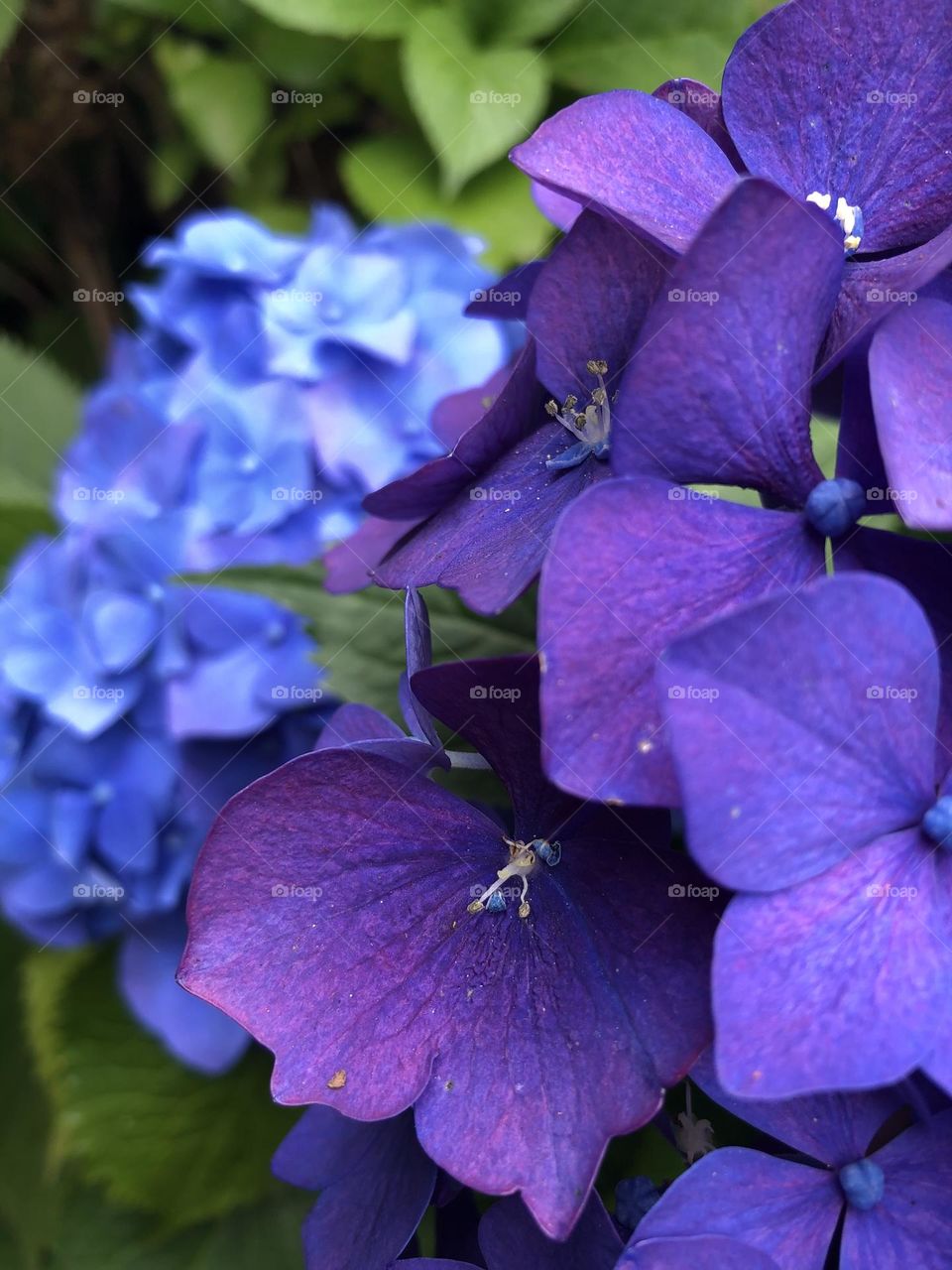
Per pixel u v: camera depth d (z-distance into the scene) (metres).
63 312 0.36
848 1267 0.11
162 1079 0.22
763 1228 0.11
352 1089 0.11
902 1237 0.11
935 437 0.10
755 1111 0.11
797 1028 0.09
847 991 0.09
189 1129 0.22
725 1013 0.09
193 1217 0.22
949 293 0.11
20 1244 0.23
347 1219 0.13
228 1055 0.21
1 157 0.34
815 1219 0.11
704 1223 0.10
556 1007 0.11
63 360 0.36
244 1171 0.22
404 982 0.11
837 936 0.09
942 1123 0.11
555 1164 0.10
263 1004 0.11
